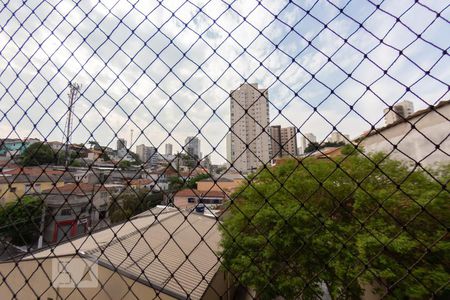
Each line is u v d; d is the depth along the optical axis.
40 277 5.02
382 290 3.60
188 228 8.36
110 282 4.74
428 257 3.25
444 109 5.39
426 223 3.34
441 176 3.63
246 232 4.31
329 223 3.83
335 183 4.18
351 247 3.69
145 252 5.93
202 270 5.52
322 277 3.76
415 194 3.50
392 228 3.41
